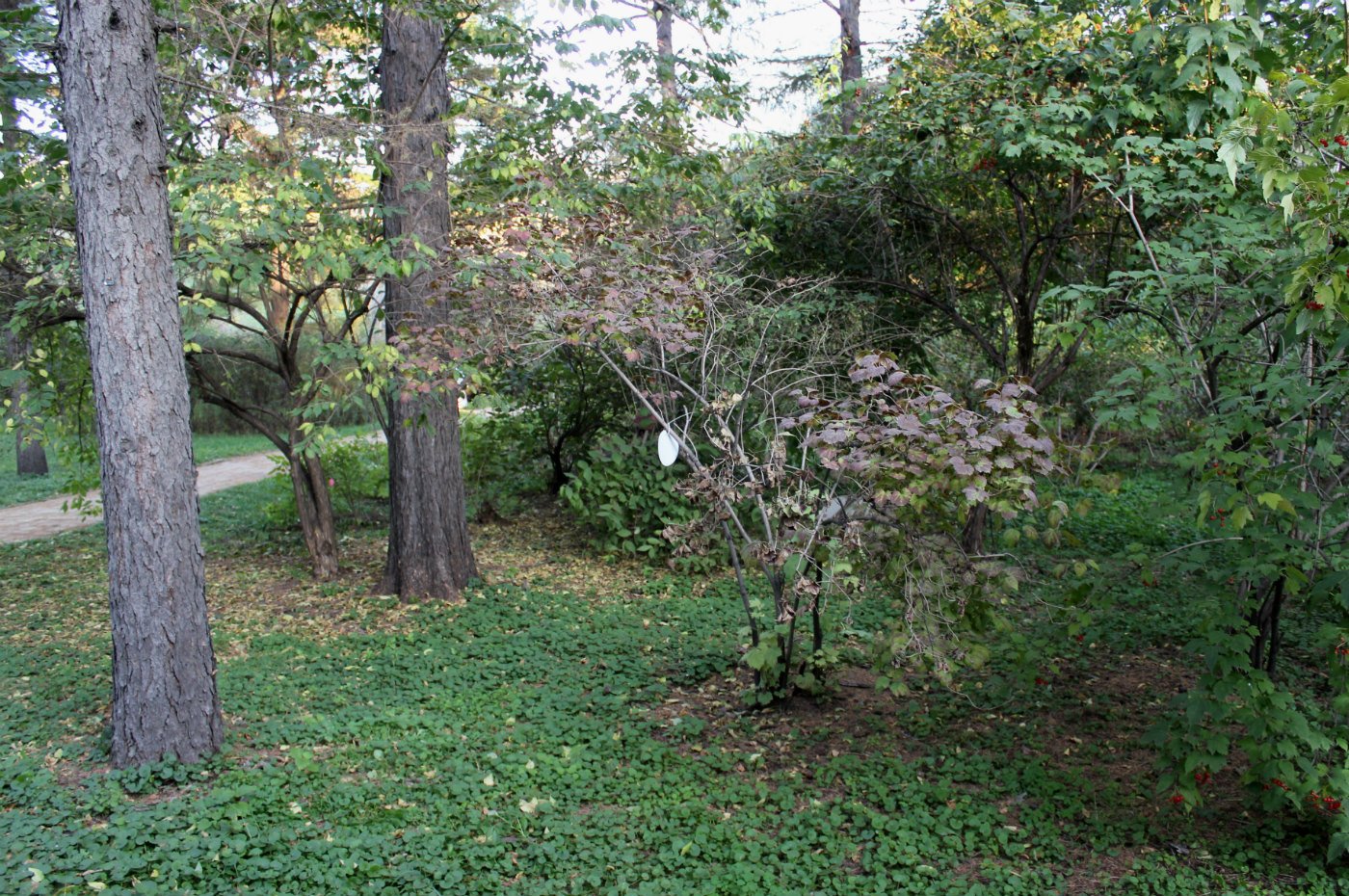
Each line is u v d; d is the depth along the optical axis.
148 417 4.59
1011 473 4.23
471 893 3.58
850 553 4.92
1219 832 4.07
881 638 5.20
